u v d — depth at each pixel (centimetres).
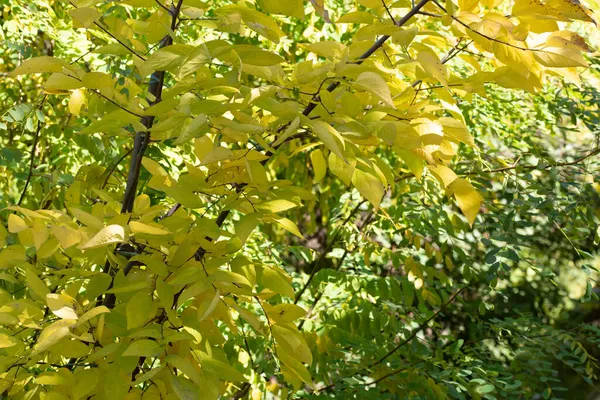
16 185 349
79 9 148
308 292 322
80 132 156
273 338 174
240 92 142
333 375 278
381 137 134
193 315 149
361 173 141
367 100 159
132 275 155
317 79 153
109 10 226
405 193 312
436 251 296
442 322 427
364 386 272
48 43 387
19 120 241
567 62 136
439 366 296
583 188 279
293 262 522
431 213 288
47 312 180
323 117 144
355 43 160
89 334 139
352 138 139
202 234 152
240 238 138
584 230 282
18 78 373
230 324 158
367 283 300
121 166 303
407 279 303
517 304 507
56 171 209
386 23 155
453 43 167
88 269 165
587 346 510
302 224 548
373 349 276
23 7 328
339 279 303
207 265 144
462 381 278
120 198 206
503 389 281
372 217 338
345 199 325
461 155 326
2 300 157
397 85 162
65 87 149
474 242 343
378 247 305
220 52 135
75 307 141
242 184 158
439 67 136
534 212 295
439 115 184
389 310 304
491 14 135
